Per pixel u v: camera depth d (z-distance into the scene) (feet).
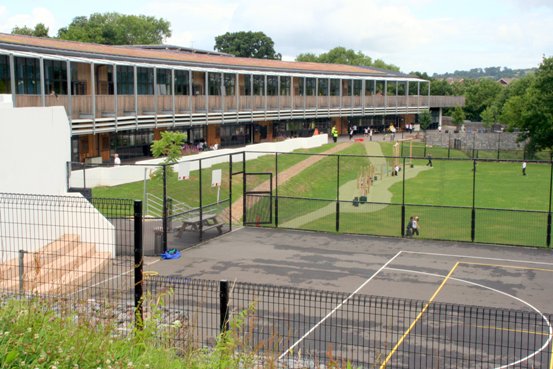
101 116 139.23
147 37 417.08
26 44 131.13
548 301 64.64
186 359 30.45
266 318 52.54
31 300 30.78
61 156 75.51
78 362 26.22
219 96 189.78
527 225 109.19
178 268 75.25
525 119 249.55
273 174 159.22
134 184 125.39
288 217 109.40
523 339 50.96
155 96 158.51
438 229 104.17
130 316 37.29
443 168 213.87
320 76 241.14
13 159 65.92
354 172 188.65
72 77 141.49
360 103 267.18
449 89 442.09
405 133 300.61
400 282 71.36
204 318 48.42
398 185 173.37
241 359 33.27
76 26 368.48
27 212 58.85
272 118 217.56
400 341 49.42
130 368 26.53
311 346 47.39
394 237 96.07
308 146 210.38
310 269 76.54
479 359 46.73
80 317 31.40
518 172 208.74
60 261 56.08
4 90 119.55
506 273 76.07
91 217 69.31
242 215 110.32
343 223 106.73
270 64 244.01
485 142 263.90
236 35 447.83
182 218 96.02
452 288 69.26
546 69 247.29
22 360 25.27
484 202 149.38
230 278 71.41
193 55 220.84
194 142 192.03
